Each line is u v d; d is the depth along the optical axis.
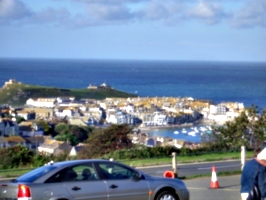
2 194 12.14
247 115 34.88
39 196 11.95
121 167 13.12
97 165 12.84
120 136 33.75
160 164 26.91
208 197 16.39
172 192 13.47
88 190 12.45
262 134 34.38
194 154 31.12
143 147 32.53
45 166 12.85
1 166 27.61
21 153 28.81
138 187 13.01
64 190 12.21
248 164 9.23
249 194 9.12
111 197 12.66
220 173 22.19
